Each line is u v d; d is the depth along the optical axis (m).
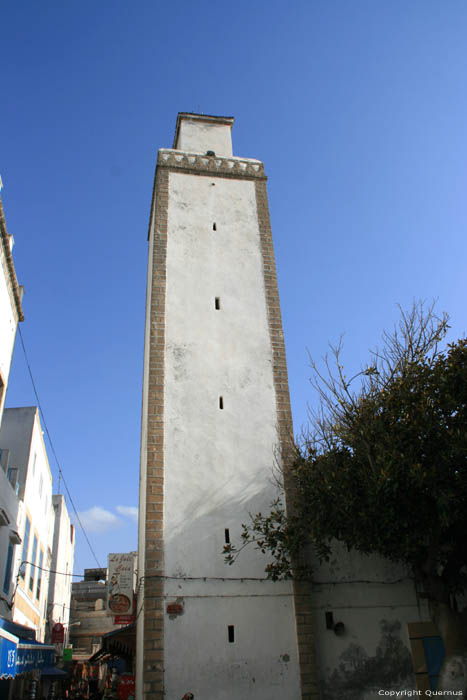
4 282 22.78
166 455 19.69
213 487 19.48
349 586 18.75
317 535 17.27
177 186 26.03
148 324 24.77
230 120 30.67
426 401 16.19
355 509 16.28
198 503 19.11
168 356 21.58
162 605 17.31
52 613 44.59
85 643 57.16
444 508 14.83
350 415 18.12
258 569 18.36
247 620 17.53
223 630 17.27
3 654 15.27
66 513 53.94
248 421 20.97
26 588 31.17
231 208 26.08
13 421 33.22
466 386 16.03
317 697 16.81
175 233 24.62
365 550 17.34
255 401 21.44
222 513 19.09
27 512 31.22
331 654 17.70
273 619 17.67
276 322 23.42
